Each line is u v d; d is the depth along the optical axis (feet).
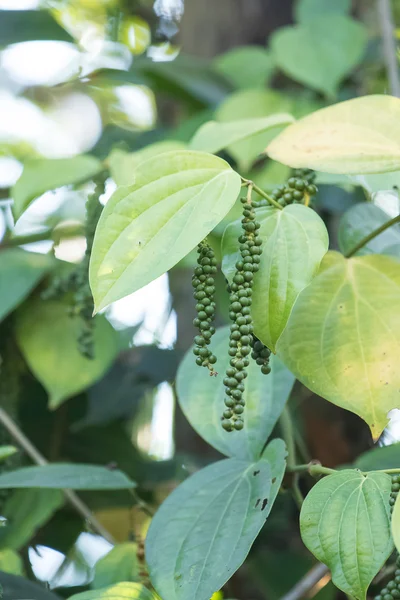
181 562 4.00
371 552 3.81
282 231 3.92
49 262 4.99
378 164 3.97
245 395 4.30
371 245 4.42
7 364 5.14
